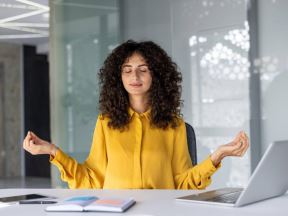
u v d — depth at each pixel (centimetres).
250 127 401
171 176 224
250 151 400
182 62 448
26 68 1040
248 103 403
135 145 224
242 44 407
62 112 501
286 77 385
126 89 232
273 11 391
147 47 238
